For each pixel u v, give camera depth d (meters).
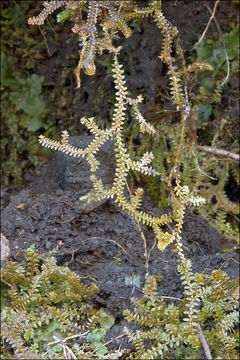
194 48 2.02
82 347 1.41
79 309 1.52
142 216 1.42
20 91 2.32
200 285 1.54
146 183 2.08
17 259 1.60
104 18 1.48
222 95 2.09
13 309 1.49
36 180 2.17
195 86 2.06
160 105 2.05
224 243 1.95
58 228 1.69
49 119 2.29
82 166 1.82
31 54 2.28
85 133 2.19
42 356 1.34
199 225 1.90
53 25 2.13
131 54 2.04
